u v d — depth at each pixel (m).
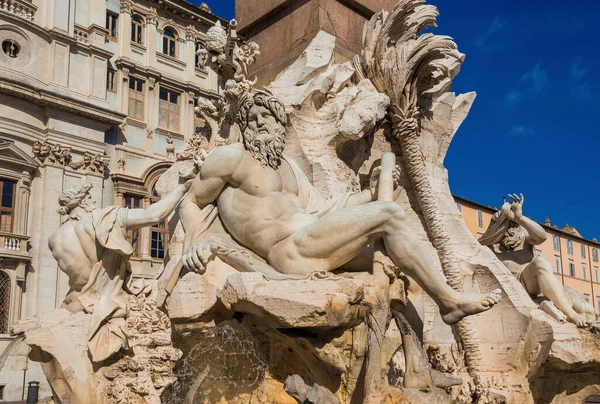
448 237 7.20
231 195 4.67
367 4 7.76
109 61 27.97
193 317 4.34
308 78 6.58
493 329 7.17
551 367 6.91
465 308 4.29
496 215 8.80
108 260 6.50
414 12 6.85
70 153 25.34
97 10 27.34
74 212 6.70
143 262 24.14
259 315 4.18
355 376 4.07
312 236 4.27
